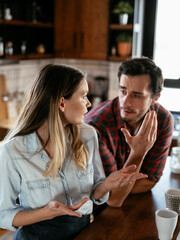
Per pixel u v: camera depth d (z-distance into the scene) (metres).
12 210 1.27
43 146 1.30
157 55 3.96
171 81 3.81
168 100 3.86
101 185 1.42
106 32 3.87
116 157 1.75
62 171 1.35
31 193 1.29
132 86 1.56
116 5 3.82
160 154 1.75
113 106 1.70
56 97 1.24
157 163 1.74
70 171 1.37
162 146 1.75
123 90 1.60
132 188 1.71
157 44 3.94
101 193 1.42
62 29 4.04
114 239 1.30
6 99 3.81
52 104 1.24
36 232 1.32
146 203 1.62
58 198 1.33
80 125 1.48
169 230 1.26
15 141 1.28
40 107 1.27
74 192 1.38
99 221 1.44
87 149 1.44
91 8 3.88
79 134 1.41
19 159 1.26
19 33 3.83
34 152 1.29
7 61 3.85
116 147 1.71
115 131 1.68
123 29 3.90
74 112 1.28
